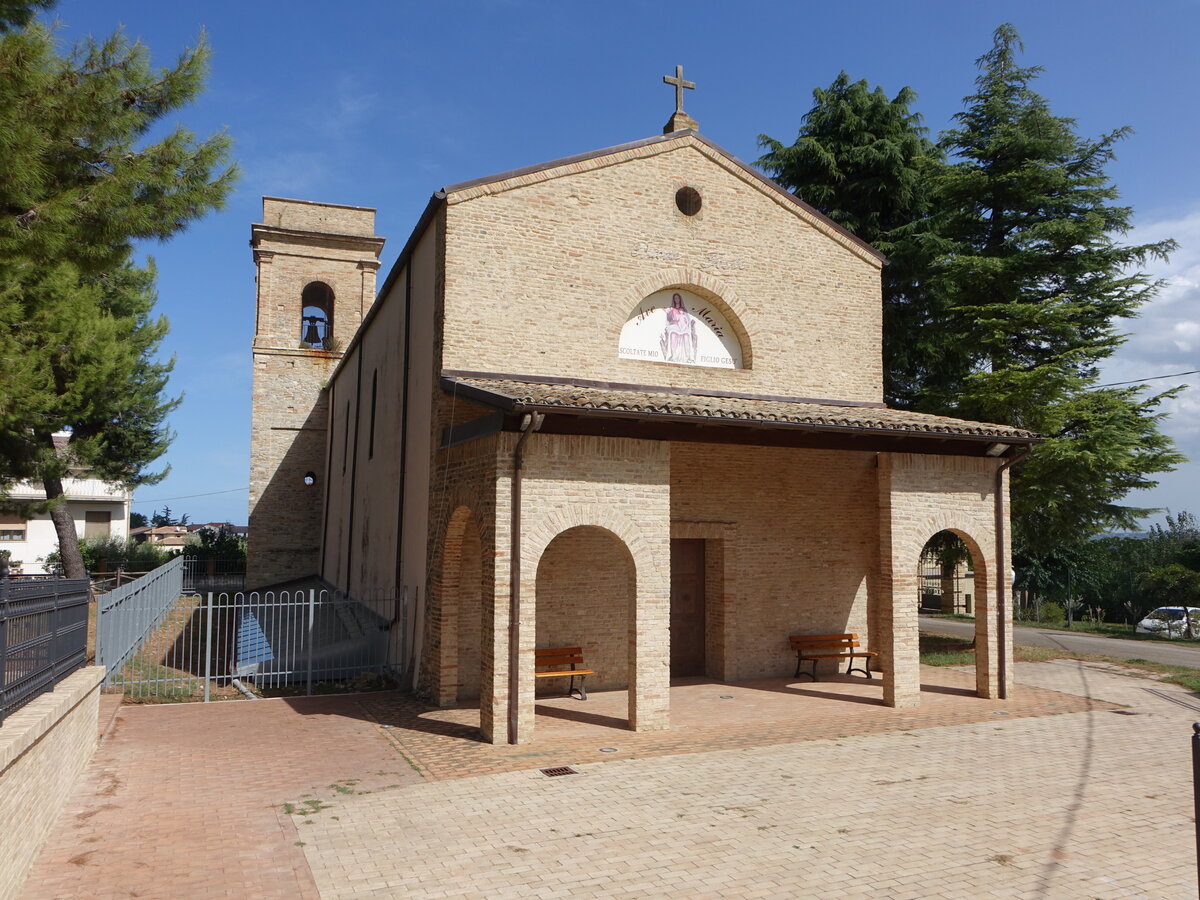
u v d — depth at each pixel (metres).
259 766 9.70
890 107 26.39
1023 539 22.97
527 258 13.98
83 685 8.78
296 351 31.27
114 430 29.81
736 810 8.27
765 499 16.02
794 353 15.89
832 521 16.61
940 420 14.16
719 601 15.64
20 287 10.23
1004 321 21.42
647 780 9.25
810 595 16.25
